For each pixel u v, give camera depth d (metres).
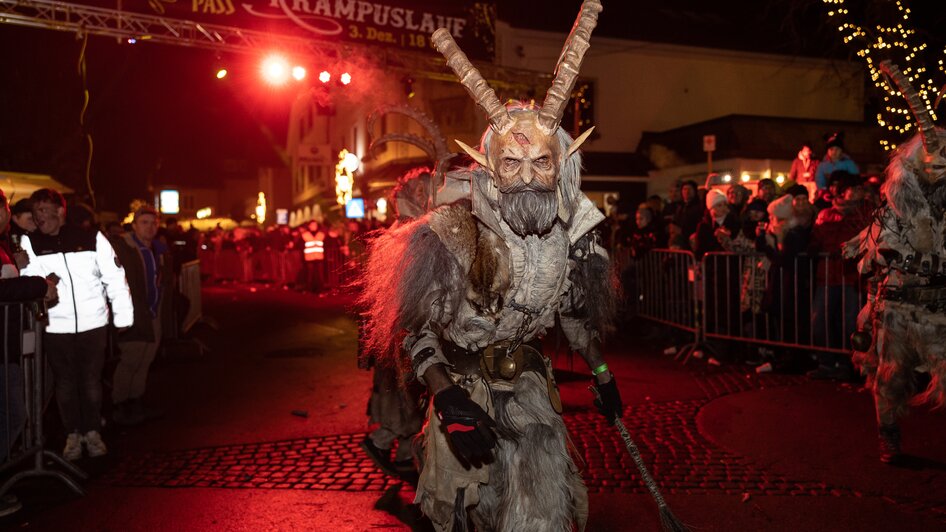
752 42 22.53
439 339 2.72
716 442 5.38
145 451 5.57
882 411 4.80
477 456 2.64
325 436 5.80
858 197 7.16
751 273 8.14
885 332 4.71
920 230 4.47
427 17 13.38
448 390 2.47
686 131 20.31
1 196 4.85
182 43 11.65
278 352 10.05
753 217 8.30
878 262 4.67
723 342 8.60
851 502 4.25
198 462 5.26
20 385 4.64
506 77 14.38
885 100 12.03
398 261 2.55
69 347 5.38
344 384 7.86
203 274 22.86
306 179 38.66
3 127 18.05
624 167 21.11
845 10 12.46
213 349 10.41
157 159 24.52
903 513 4.09
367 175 24.88
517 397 2.66
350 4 12.64
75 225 5.48
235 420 6.43
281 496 4.55
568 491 2.66
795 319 7.64
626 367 8.16
